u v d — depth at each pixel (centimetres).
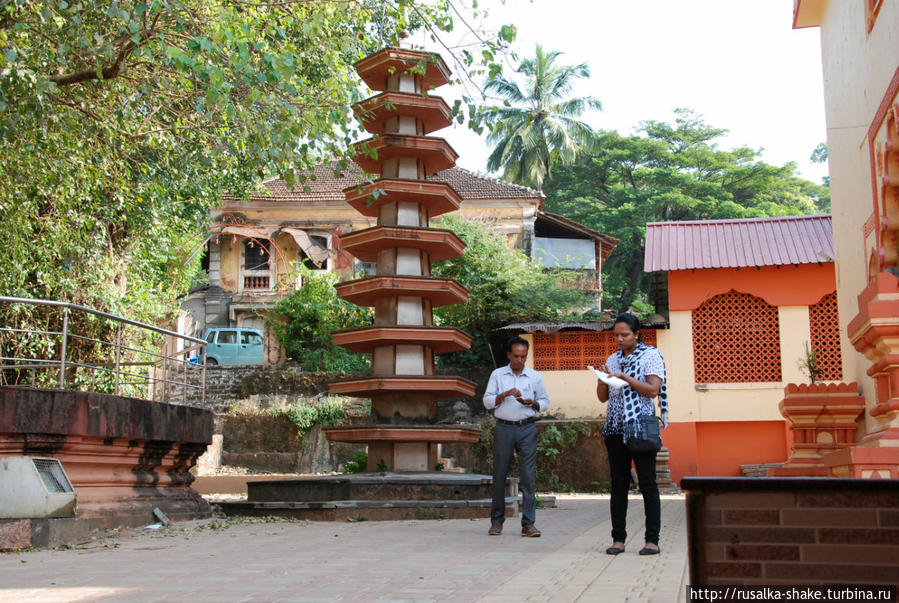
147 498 938
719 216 4338
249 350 2848
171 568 570
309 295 2519
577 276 2748
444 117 1192
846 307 1102
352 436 1082
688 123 4800
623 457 646
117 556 657
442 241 1141
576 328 1945
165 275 2181
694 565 215
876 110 878
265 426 2055
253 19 992
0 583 514
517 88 4194
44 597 454
